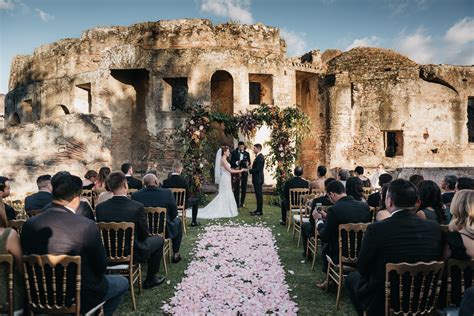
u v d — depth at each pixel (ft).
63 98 61.98
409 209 10.59
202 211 35.83
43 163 39.42
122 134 59.06
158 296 15.96
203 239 25.31
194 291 15.92
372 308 10.62
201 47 56.34
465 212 10.63
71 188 11.10
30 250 10.50
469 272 10.56
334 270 16.20
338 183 16.48
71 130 40.81
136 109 60.75
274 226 30.37
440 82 59.72
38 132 39.45
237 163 40.24
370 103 60.23
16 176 38.42
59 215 10.76
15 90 73.10
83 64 60.75
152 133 54.65
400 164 58.65
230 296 15.30
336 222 15.23
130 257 14.52
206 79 54.24
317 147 62.90
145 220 15.67
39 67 67.31
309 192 27.84
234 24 58.03
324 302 15.34
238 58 54.75
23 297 10.43
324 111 62.13
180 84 60.39
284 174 39.63
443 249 10.61
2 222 11.93
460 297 10.71
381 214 14.74
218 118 39.58
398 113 59.11
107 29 59.77
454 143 59.36
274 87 56.18
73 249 10.48
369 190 30.25
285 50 63.00
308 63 60.90
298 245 24.35
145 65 54.90
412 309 10.13
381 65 62.08
